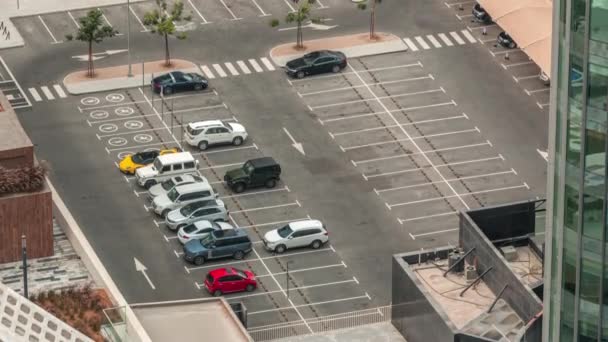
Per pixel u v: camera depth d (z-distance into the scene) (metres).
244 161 163.75
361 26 184.75
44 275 132.00
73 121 169.50
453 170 162.62
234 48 181.25
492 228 136.25
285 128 168.50
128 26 174.75
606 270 95.62
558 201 96.69
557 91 95.50
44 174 134.88
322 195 158.88
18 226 133.38
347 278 147.75
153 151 162.50
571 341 98.12
